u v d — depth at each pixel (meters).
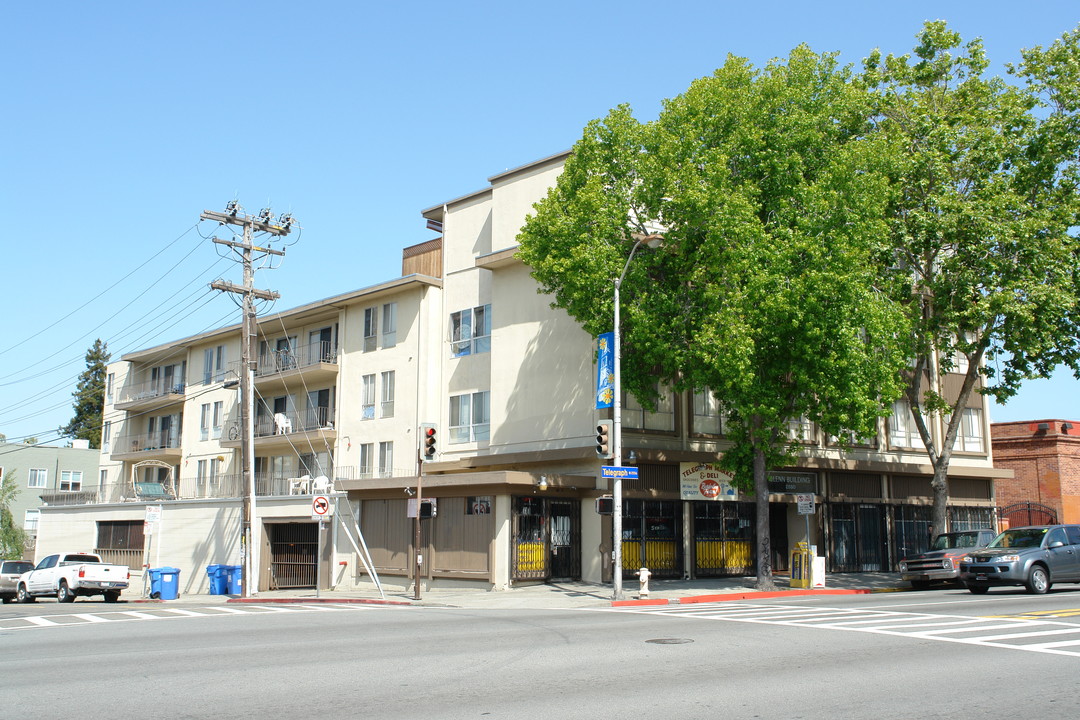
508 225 33.50
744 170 24.58
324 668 11.12
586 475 29.31
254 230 33.12
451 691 9.41
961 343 29.70
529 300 32.22
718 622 16.22
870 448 36.94
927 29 30.23
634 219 28.70
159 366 52.44
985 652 11.74
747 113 24.22
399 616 19.38
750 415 25.17
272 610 22.42
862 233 23.70
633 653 12.05
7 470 69.12
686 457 30.27
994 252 28.44
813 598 24.08
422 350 35.91
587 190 24.81
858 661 11.12
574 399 29.98
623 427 29.02
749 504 33.03
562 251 25.33
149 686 10.05
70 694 9.61
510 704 8.68
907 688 9.35
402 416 36.25
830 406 25.16
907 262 30.05
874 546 36.78
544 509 28.72
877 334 24.06
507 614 19.45
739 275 22.75
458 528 28.98
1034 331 27.81
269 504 35.72
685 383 25.69
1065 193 28.75
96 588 31.23
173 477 48.62
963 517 41.00
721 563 31.64
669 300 24.59
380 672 10.73
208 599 30.98
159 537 40.38
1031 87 29.94
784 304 22.39
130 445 52.28
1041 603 19.31
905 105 29.97
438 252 38.12
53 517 48.50
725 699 8.84
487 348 34.12
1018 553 22.92
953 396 40.84
